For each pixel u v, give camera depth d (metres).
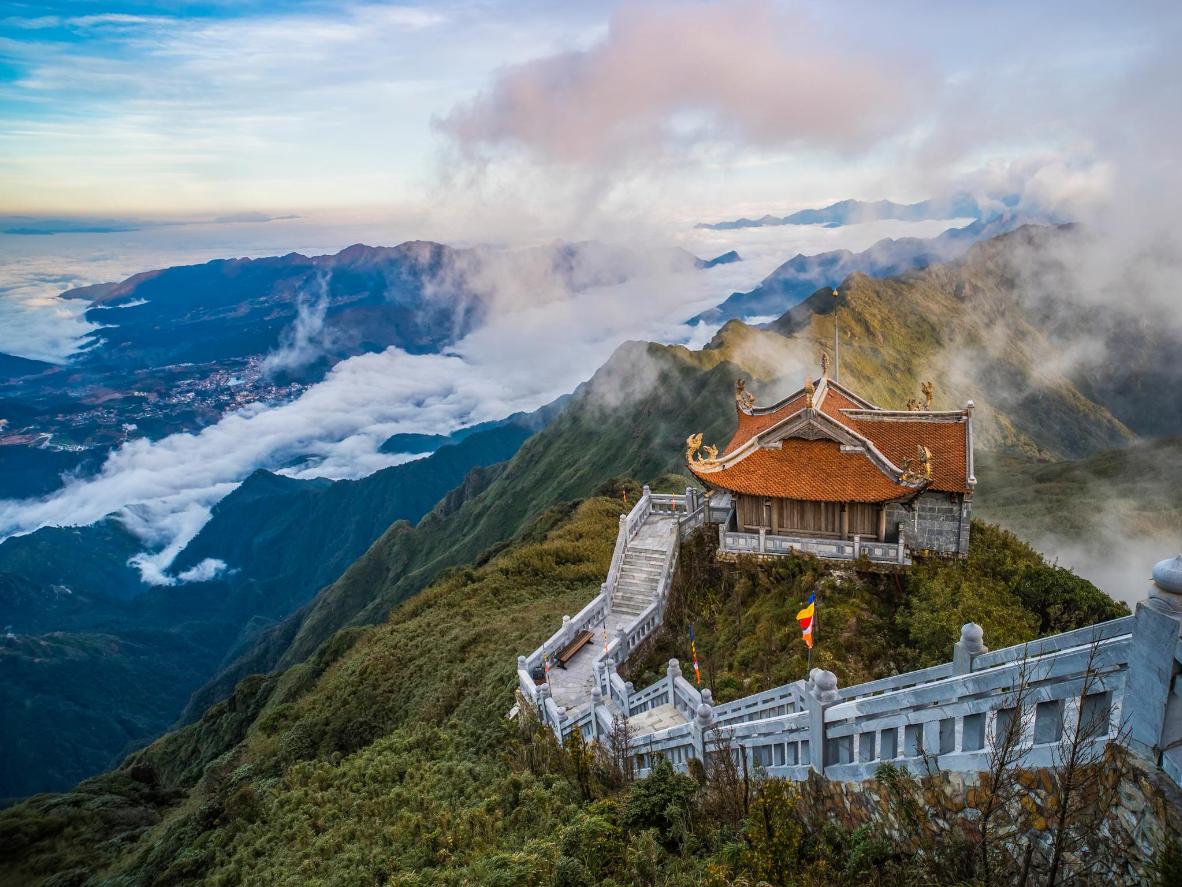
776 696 19.58
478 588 69.44
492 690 42.44
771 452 39.28
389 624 74.81
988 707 11.61
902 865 12.73
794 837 14.49
